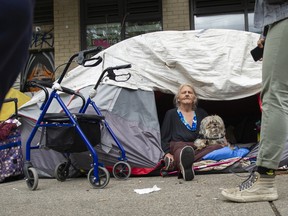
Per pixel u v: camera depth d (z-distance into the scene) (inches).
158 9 313.4
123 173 162.7
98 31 321.4
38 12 329.7
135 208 105.9
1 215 105.7
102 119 156.8
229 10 303.9
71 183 159.9
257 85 182.1
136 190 132.6
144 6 315.6
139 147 169.9
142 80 189.3
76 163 174.2
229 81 183.0
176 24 303.6
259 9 107.0
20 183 172.6
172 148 170.2
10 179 185.5
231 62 188.9
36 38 327.9
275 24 100.0
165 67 191.3
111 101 176.6
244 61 191.8
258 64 191.5
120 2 318.7
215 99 185.8
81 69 193.3
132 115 178.9
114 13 319.9
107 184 143.4
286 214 91.2
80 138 145.3
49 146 145.6
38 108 186.4
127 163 163.2
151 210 102.7
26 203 120.7
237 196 103.8
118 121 174.1
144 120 179.6
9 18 34.3
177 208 103.0
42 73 327.9
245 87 181.9
